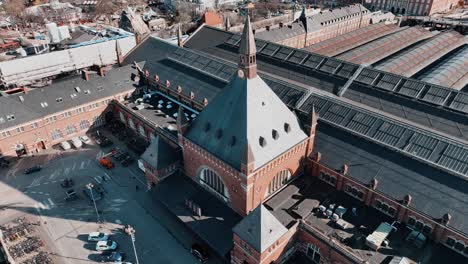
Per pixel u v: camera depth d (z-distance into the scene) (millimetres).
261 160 57875
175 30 192125
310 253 60562
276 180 64000
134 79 107750
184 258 63594
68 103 96562
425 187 56688
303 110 77125
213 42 134625
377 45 147625
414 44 158375
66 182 81000
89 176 84500
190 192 69188
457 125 74812
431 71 121062
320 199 63250
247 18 55656
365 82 91812
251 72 59906
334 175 64812
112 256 62906
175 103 97000
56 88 97688
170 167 73062
